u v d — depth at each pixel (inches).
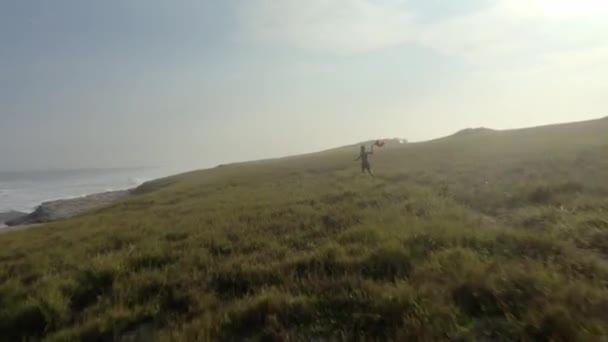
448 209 452.1
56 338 206.8
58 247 477.7
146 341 196.1
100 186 4352.9
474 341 163.0
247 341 187.3
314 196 683.4
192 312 226.4
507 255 263.3
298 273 270.7
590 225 321.1
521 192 511.5
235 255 333.7
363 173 1042.7
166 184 2212.1
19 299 274.2
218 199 845.8
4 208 2561.5
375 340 172.9
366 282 227.8
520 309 182.9
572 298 185.3
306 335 184.4
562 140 1288.1
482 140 1807.3
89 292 283.4
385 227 368.8
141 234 501.0
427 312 183.3
